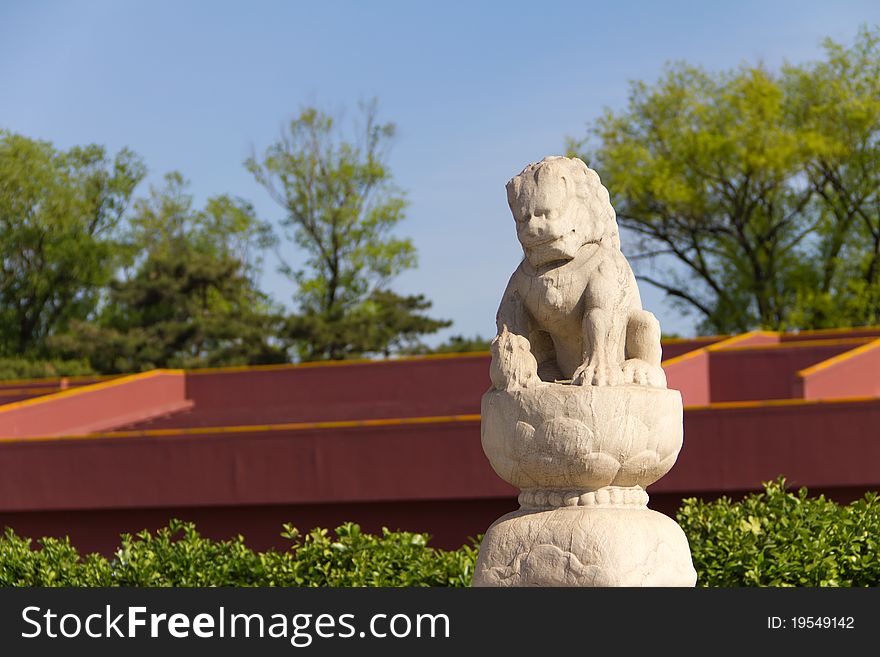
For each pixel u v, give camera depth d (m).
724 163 33.81
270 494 14.16
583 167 5.99
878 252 33.47
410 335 36.12
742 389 20.03
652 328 5.84
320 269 39.09
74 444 14.86
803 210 34.19
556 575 5.57
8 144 40.47
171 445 14.55
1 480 15.02
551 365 6.11
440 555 9.00
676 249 35.03
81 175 41.59
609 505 5.71
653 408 5.63
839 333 22.67
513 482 5.85
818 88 34.12
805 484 12.47
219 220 41.53
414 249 39.12
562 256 5.83
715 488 12.70
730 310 34.50
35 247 40.53
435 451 13.62
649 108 34.97
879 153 33.34
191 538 9.35
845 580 7.88
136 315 37.69
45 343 38.53
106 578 8.83
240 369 23.09
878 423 12.30
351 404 22.30
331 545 8.90
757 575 7.80
